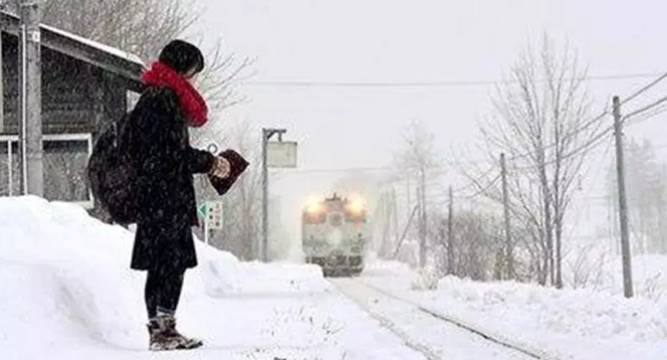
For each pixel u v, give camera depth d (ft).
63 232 53.11
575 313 73.82
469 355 49.08
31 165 73.92
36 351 31.60
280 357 33.30
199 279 76.89
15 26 100.32
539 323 68.64
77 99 103.50
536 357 48.08
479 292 100.07
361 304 85.71
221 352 33.55
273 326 51.83
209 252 107.76
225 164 34.78
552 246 179.42
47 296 36.35
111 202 34.01
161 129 33.58
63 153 103.91
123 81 103.50
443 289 114.73
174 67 34.22
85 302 39.24
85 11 167.73
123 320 41.19
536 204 181.98
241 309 65.21
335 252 213.25
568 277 198.90
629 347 53.78
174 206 34.19
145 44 175.22
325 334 49.39
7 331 32.01
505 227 193.57
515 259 186.29
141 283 50.93
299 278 124.98
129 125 33.91
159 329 34.55
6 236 46.96
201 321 50.62
